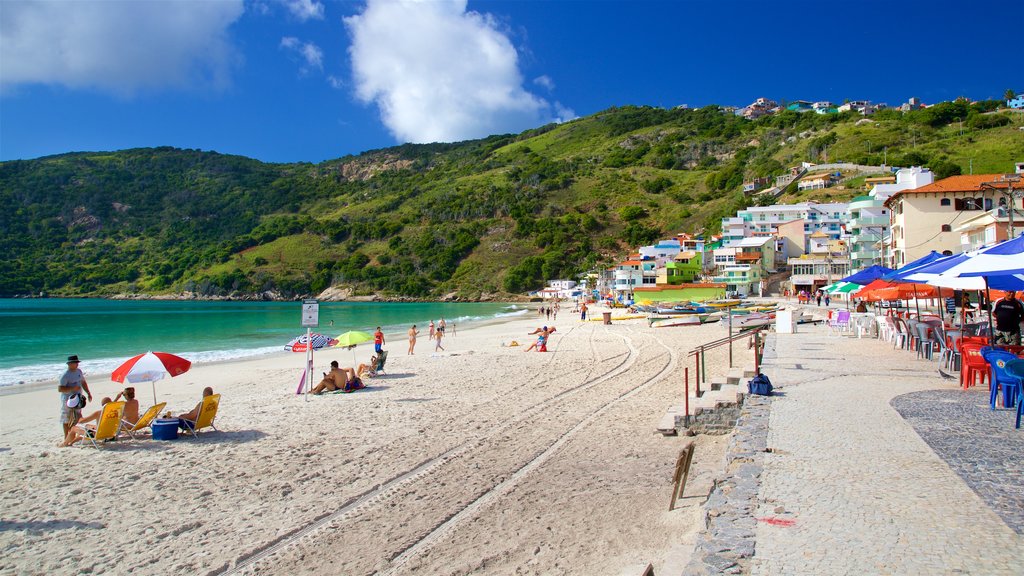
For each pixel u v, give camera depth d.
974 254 10.48
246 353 36.88
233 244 189.75
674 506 7.94
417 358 29.06
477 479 9.81
